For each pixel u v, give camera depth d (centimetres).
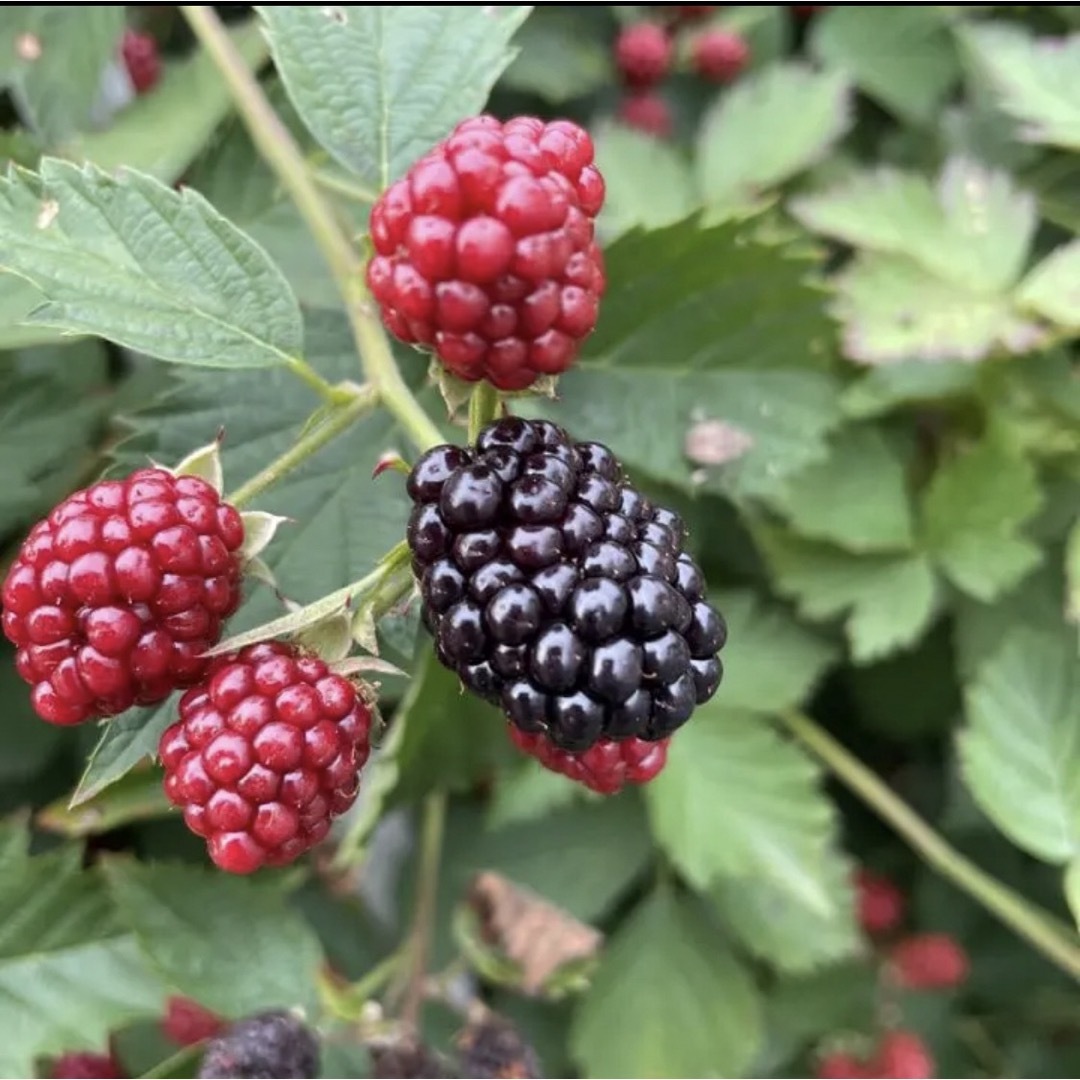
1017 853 20
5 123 17
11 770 16
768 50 22
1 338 14
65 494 16
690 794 18
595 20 22
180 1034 17
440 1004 18
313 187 15
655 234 15
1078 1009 20
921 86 21
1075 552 16
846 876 19
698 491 17
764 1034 20
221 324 12
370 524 15
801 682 18
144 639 11
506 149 10
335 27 14
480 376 11
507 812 18
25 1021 14
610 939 20
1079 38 18
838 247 20
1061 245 20
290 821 11
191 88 17
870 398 18
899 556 19
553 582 10
